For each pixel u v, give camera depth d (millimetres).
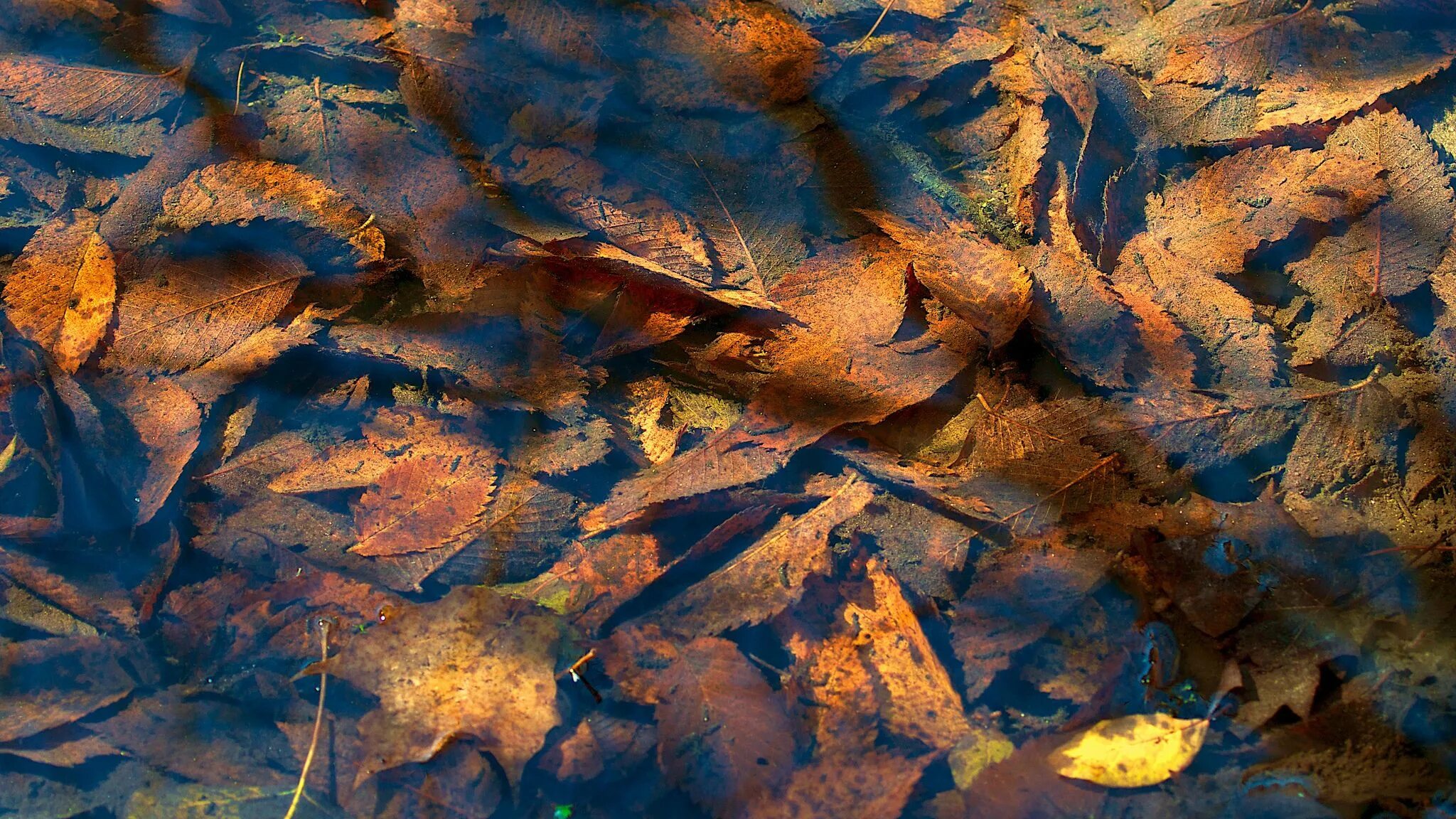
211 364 1469
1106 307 1481
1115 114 1538
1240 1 1564
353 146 1525
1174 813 1395
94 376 1462
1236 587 1429
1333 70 1544
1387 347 1476
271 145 1524
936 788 1398
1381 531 1439
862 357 1468
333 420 1466
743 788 1396
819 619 1424
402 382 1476
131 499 1441
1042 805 1396
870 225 1504
